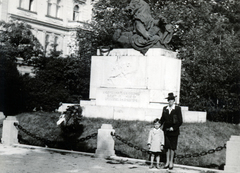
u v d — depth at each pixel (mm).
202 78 26188
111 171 10078
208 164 12516
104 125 12727
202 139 14688
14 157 11734
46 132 16000
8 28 43906
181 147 13562
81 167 10500
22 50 42375
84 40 33719
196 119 17141
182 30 30141
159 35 16891
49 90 27984
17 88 27234
